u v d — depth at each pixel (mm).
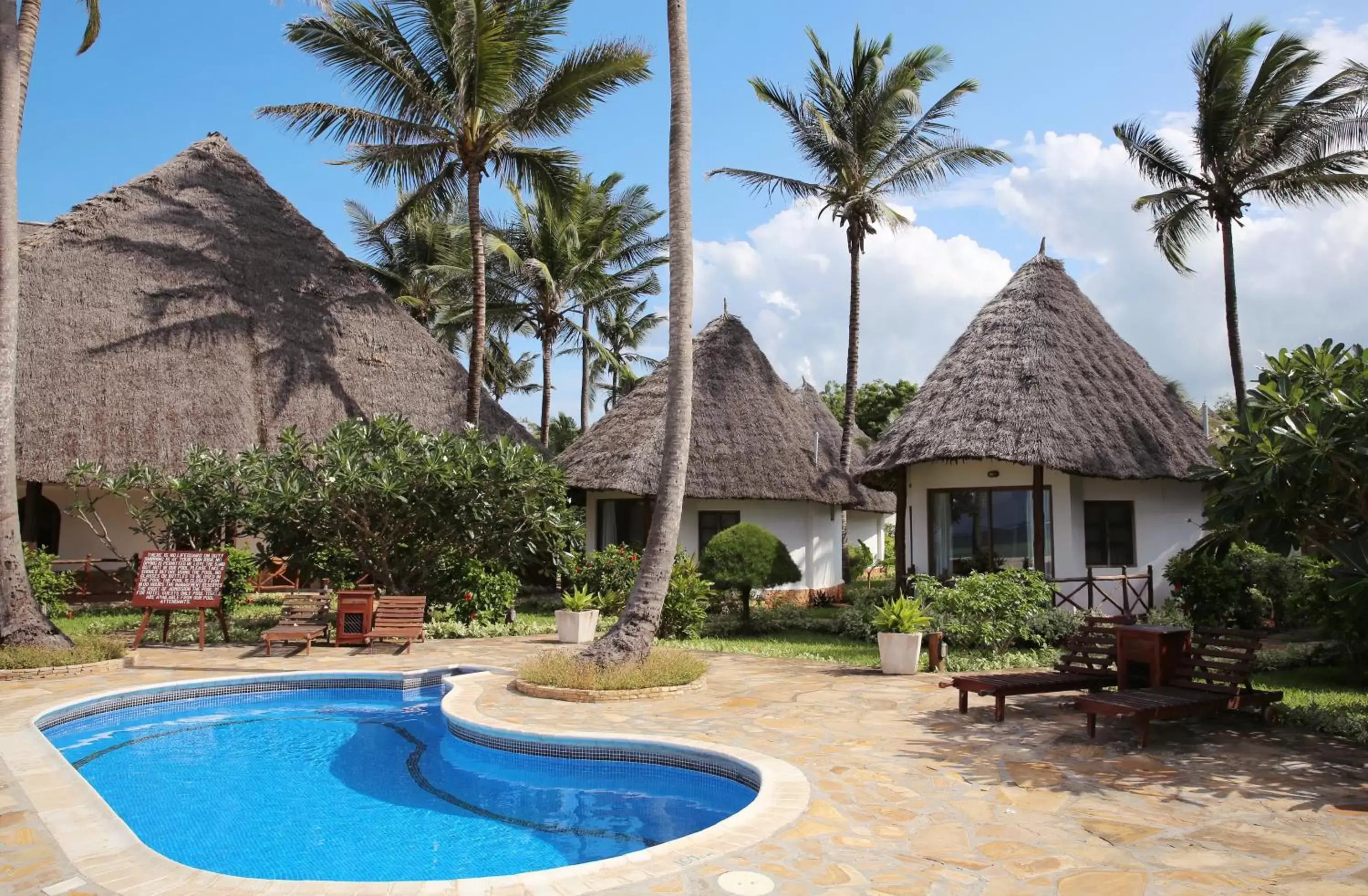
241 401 19000
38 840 4766
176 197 21609
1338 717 7488
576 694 8766
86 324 18516
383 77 19328
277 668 11000
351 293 22312
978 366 15320
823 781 5949
